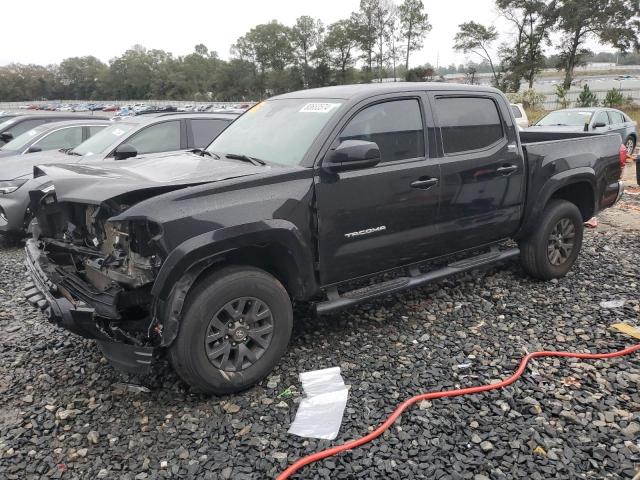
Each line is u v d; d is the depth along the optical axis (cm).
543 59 6119
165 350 341
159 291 304
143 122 759
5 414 327
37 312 488
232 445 292
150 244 304
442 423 308
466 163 436
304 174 355
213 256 320
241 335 338
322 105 401
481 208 456
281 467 275
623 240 704
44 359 395
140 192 313
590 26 5544
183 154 450
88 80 12188
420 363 376
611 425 304
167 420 318
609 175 560
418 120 417
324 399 332
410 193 404
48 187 366
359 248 387
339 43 8988
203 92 11325
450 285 527
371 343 410
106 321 322
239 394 345
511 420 311
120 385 356
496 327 434
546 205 513
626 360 377
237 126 467
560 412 315
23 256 677
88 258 362
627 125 1661
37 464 282
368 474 269
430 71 6059
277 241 341
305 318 457
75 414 325
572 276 551
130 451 291
